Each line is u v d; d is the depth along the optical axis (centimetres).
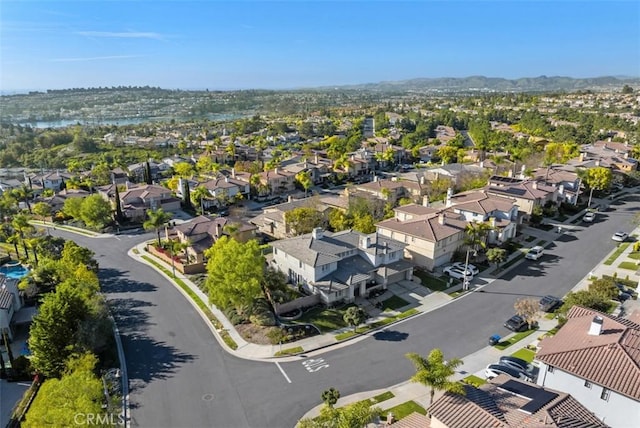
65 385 2950
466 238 6375
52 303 3975
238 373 4016
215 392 3750
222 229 7344
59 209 10131
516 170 11144
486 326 4775
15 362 4053
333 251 5553
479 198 7712
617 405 2998
